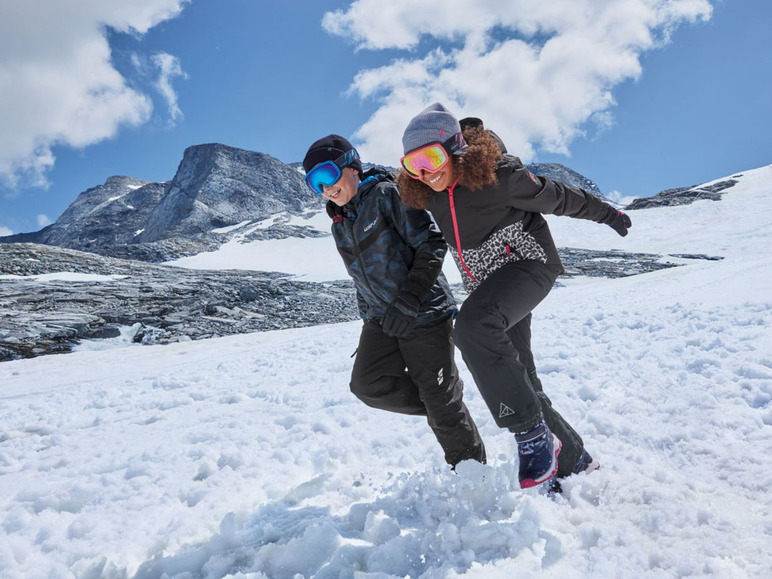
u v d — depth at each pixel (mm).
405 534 2131
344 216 2578
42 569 2160
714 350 4414
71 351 13594
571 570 1796
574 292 13164
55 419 5227
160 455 3666
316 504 2570
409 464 3037
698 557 1763
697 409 3209
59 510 2883
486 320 2180
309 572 1997
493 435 3334
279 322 17562
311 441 3633
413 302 2334
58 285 21656
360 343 2650
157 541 2326
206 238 69062
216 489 2930
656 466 2553
